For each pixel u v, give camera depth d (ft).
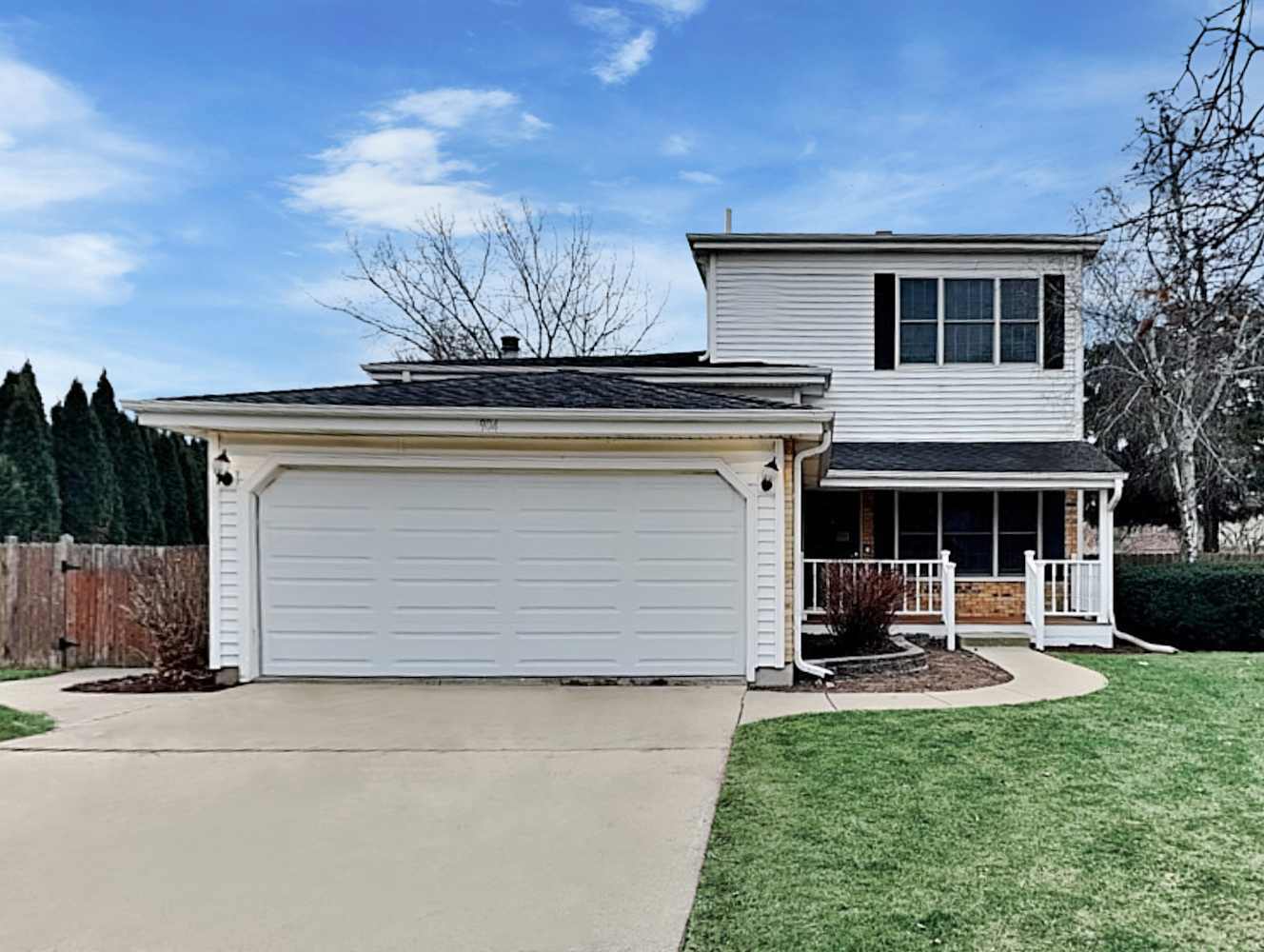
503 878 12.69
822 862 13.21
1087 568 41.81
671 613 28.04
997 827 14.67
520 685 27.43
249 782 17.39
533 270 93.76
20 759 19.10
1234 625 41.60
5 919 11.44
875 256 47.06
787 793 16.53
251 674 27.78
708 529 28.12
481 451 27.89
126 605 34.55
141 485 59.21
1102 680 29.63
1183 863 13.14
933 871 12.84
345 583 27.94
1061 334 46.50
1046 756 19.17
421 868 13.05
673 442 27.96
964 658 35.42
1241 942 10.66
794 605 28.55
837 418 47.06
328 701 24.99
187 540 65.36
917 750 19.61
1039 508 45.16
